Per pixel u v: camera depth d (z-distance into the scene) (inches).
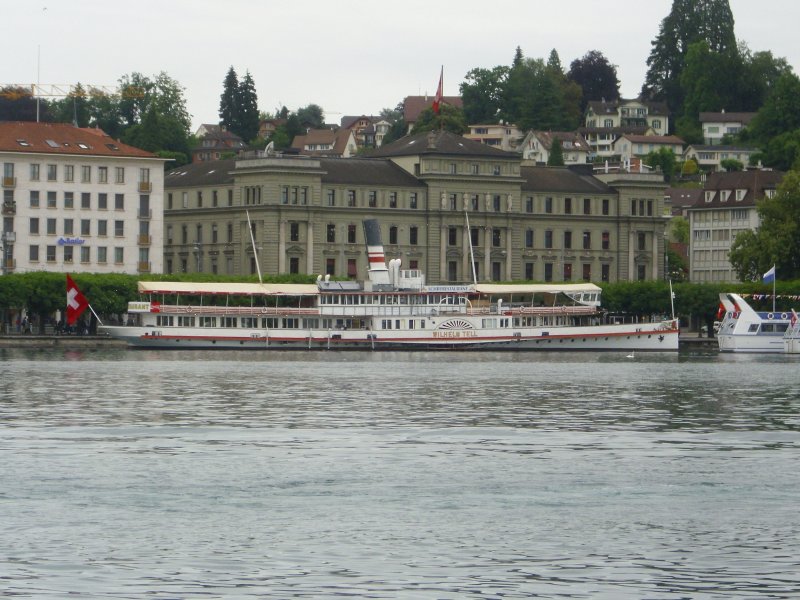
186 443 3814.0
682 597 2267.5
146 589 2289.6
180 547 2554.1
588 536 2647.6
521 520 2775.6
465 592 2289.6
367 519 2778.1
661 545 2586.1
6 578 2343.8
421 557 2497.5
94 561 2454.5
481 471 3331.7
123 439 3890.3
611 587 2320.4
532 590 2303.2
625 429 4234.7
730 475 3284.9
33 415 4505.4
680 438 4001.0
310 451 3661.4
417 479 3216.0
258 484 3134.8
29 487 3070.9
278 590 2290.8
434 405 4982.8
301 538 2625.5
